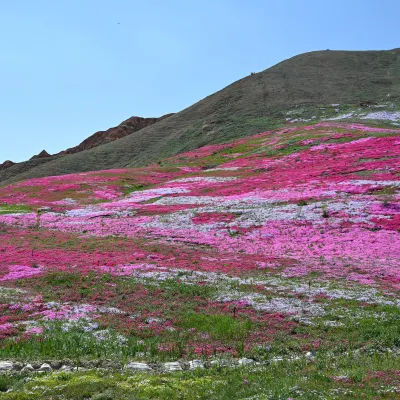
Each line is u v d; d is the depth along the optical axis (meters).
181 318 22.62
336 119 118.12
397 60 179.50
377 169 64.25
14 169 159.50
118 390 13.28
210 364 16.55
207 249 40.97
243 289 27.67
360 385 13.17
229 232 46.78
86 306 24.11
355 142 84.25
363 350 18.19
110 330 20.47
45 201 72.88
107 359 16.64
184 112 181.00
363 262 34.22
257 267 33.62
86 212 63.03
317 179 64.62
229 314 23.11
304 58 195.25
